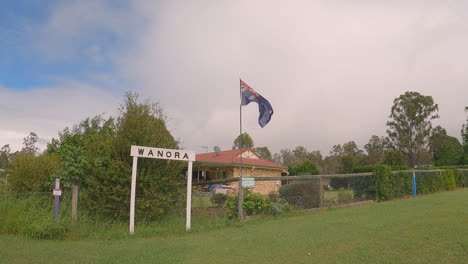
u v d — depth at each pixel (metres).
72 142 12.73
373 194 13.32
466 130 49.25
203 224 8.62
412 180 15.26
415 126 50.53
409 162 50.59
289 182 11.69
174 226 8.38
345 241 6.31
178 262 5.37
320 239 6.56
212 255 5.75
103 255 5.83
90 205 8.36
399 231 6.91
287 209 10.32
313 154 66.06
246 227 8.45
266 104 11.30
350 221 8.45
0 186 8.83
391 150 51.50
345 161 51.44
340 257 5.32
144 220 8.54
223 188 13.25
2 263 5.32
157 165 9.11
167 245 6.56
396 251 5.46
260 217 9.52
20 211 7.81
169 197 9.09
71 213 8.00
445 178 18.08
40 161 9.63
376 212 9.89
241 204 9.23
